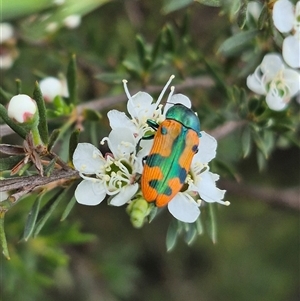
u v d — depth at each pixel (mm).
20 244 247
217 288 379
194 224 206
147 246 371
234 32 248
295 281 374
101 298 314
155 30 302
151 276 389
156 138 188
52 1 215
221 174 225
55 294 344
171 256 379
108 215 356
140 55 236
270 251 371
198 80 242
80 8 221
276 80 212
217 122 228
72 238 245
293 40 207
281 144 254
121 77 239
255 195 289
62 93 230
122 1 302
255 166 367
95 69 267
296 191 293
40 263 253
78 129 192
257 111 218
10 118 191
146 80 238
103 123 244
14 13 208
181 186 187
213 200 192
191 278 385
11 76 278
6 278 249
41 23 229
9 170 191
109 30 301
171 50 243
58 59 265
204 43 296
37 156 188
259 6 230
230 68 246
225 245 369
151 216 192
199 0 198
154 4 301
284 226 365
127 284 333
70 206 193
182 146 187
